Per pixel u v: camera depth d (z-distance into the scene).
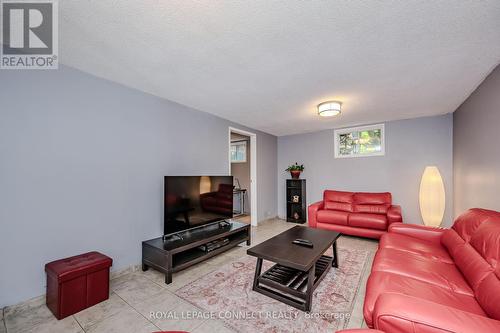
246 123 4.32
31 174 1.80
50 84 1.92
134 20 1.42
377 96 2.83
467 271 1.47
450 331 0.82
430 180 3.27
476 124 2.54
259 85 2.49
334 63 1.99
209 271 2.50
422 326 0.87
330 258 2.59
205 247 2.73
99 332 1.54
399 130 4.09
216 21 1.43
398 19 1.40
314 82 2.40
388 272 1.64
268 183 5.37
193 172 3.30
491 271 1.28
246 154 6.15
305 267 1.72
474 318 0.87
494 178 2.10
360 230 3.66
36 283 1.82
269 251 2.04
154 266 2.37
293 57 1.89
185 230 2.76
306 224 4.99
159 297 1.97
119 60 1.94
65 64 2.00
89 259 1.93
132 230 2.49
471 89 2.57
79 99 2.09
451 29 1.50
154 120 2.76
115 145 2.36
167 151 2.92
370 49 1.76
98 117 2.23
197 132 3.39
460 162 3.19
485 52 1.78
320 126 4.60
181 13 1.35
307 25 1.47
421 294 1.33
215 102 3.07
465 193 2.97
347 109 3.40
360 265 2.63
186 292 2.05
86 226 2.12
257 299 1.94
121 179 2.40
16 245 1.73
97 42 1.67
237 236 3.40
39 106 1.85
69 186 2.02
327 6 1.29
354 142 4.67
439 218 3.20
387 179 4.22
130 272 2.45
